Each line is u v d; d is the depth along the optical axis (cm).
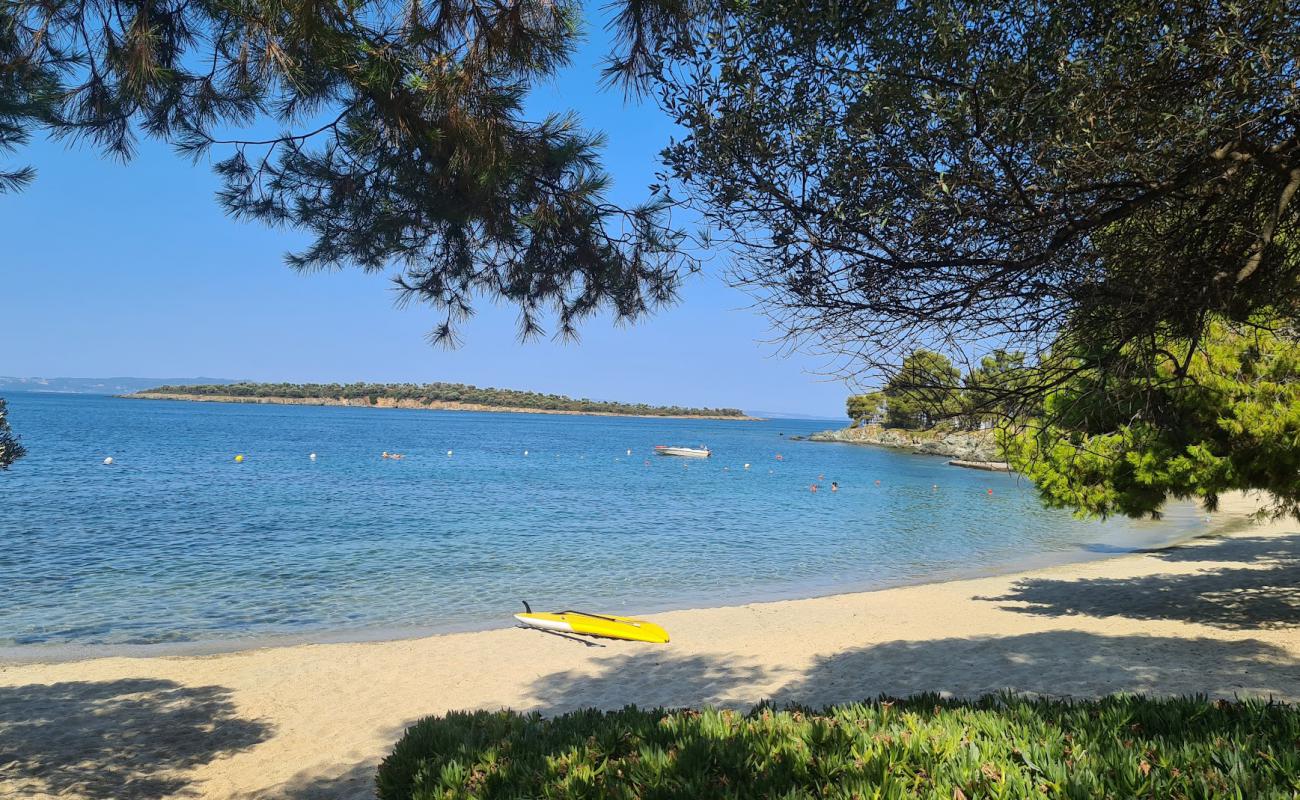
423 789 424
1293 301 388
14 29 392
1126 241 366
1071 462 1111
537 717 529
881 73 318
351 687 1041
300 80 387
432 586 1812
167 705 957
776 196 353
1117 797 305
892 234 344
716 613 1502
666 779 358
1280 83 297
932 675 1008
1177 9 299
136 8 400
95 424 10988
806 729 403
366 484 4519
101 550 2181
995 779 326
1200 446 1025
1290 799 285
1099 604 1477
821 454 10300
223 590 1733
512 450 8744
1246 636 1132
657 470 6512
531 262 509
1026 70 300
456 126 397
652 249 496
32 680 1062
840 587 1872
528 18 391
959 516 3541
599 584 1877
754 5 352
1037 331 364
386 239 485
